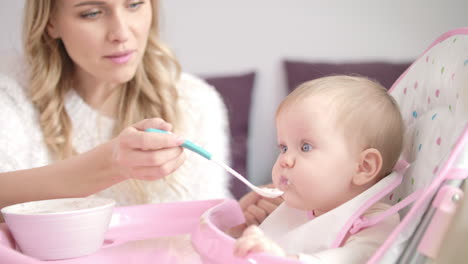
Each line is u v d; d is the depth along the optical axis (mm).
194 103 1427
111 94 1257
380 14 2410
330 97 688
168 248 647
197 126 1406
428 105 737
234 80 2258
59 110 1206
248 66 2418
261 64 2412
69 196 804
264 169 2385
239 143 2123
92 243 632
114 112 1281
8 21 2215
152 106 1298
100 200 705
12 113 1176
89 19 1022
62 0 1028
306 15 2410
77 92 1263
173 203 774
